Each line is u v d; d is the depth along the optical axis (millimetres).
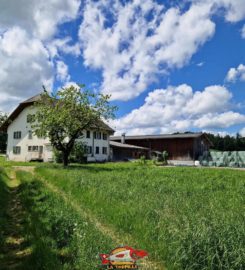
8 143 44656
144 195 8828
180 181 13352
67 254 4805
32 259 4559
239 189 10812
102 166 26594
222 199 8562
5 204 8766
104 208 7680
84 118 25547
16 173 18828
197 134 48250
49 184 13422
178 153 48500
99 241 5113
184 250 4371
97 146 42969
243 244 4227
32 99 41719
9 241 5590
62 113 24203
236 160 41156
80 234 5406
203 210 6500
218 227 4723
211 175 16359
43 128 24688
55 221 6312
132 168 22766
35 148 40719
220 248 4188
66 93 25172
